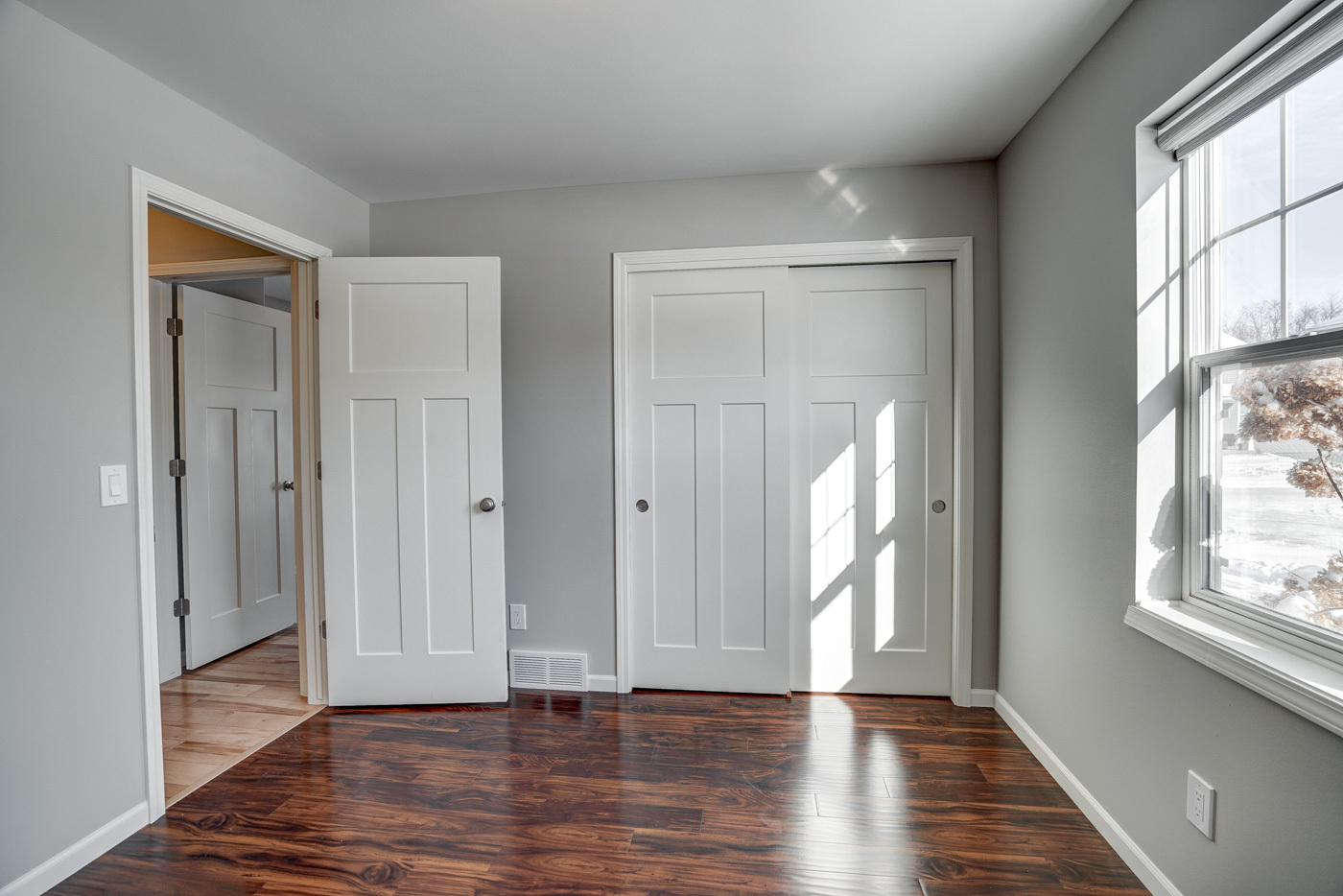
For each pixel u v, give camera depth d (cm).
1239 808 134
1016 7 172
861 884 167
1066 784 208
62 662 173
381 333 276
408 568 278
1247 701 132
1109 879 169
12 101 162
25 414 164
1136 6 169
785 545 287
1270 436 142
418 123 234
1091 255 193
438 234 304
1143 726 168
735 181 284
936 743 242
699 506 292
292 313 283
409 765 229
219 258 287
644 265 290
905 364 282
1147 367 170
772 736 249
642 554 296
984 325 271
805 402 288
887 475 284
